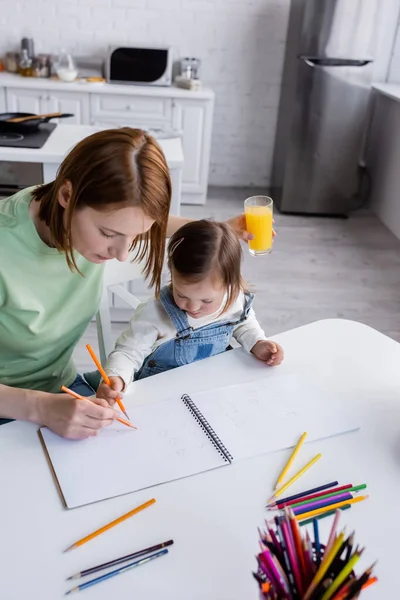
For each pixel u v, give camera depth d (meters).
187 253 1.05
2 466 0.80
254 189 4.53
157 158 0.86
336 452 0.87
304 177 3.97
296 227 3.82
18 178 2.28
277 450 0.86
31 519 0.72
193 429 0.90
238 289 1.12
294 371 1.07
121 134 0.85
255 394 0.99
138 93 3.78
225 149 4.44
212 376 1.04
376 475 0.83
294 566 0.55
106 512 0.74
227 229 1.11
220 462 0.83
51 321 1.06
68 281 1.05
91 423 0.85
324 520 0.74
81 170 0.83
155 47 3.80
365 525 0.74
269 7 4.01
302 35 3.63
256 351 1.11
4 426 0.88
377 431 0.92
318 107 3.78
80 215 0.85
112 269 1.31
